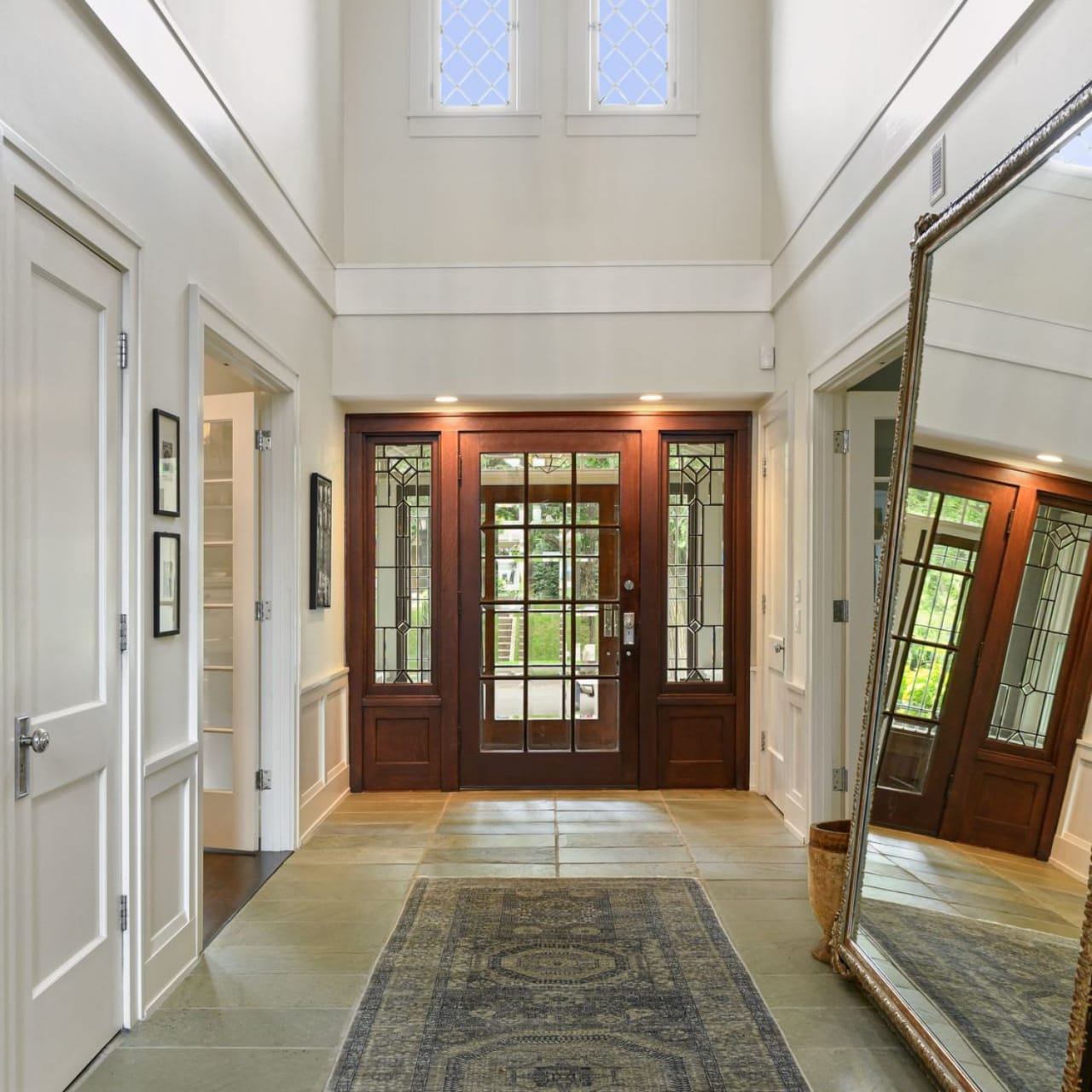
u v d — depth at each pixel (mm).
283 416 4418
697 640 5672
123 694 2609
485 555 5664
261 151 3895
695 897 3760
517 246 5492
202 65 3174
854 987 2938
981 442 2480
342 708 5461
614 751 5656
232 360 3686
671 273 5270
